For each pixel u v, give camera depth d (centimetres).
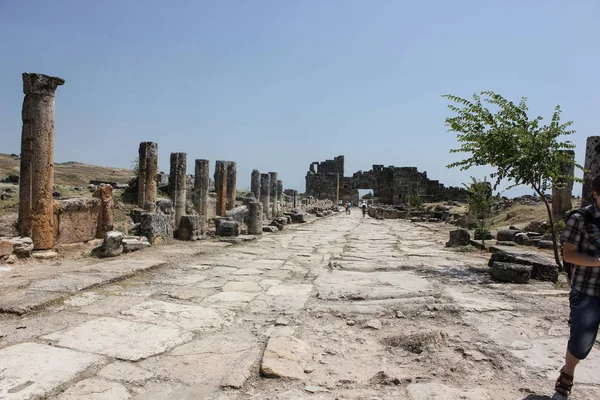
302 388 405
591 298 363
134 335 536
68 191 1908
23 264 948
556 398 372
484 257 1287
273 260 1185
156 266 982
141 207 1820
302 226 2623
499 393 395
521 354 487
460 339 534
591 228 363
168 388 403
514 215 2434
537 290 805
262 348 507
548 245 1326
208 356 479
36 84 1010
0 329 546
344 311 662
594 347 510
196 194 2028
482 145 1055
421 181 6319
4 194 1587
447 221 3094
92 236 1238
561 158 1005
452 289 816
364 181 6744
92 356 468
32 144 1013
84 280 789
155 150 1827
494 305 686
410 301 715
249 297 752
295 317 635
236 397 388
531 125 1038
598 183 362
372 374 438
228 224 1658
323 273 997
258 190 2895
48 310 632
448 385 411
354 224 3020
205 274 950
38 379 409
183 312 644
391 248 1558
